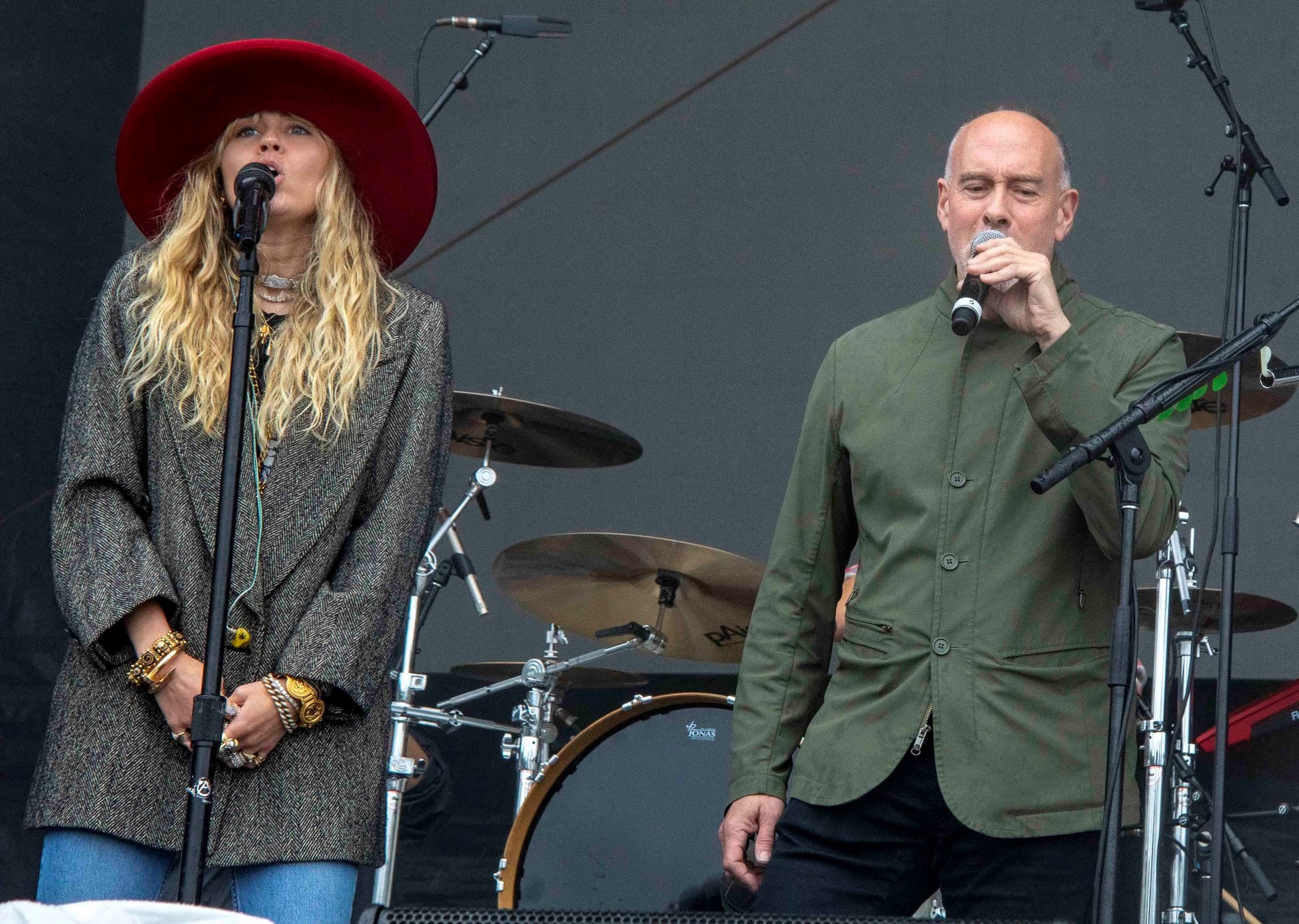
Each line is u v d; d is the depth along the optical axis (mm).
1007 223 10234
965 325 9070
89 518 9141
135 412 9461
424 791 19812
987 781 9430
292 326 9766
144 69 22281
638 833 16781
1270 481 22266
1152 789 15273
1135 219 22984
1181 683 17375
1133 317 10375
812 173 23906
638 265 24062
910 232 23688
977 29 23609
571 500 23781
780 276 23859
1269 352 9523
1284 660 21766
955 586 9766
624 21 24141
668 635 19109
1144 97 23109
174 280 9797
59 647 19703
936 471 10008
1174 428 9945
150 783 8859
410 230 11031
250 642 9078
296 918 8867
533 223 24219
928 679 9703
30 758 19516
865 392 10492
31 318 19844
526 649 23359
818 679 10891
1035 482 8516
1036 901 9398
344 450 9453
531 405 18328
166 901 8891
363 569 9289
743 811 10562
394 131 10562
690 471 23688
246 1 23078
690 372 23844
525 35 15961
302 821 8938
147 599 8836
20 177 20031
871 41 23859
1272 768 19828
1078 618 9688
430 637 23422
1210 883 10258
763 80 24031
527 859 16797
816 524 10766
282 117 10477
